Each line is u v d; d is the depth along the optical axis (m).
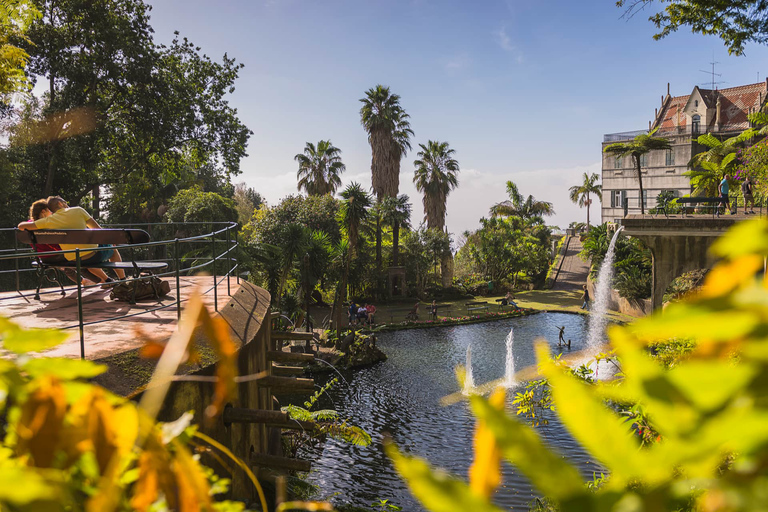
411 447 14.87
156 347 0.39
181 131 25.59
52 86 23.58
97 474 0.39
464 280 54.56
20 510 0.31
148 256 38.47
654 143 36.03
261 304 7.72
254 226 44.16
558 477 0.24
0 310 6.19
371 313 35.78
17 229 7.08
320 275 32.97
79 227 6.94
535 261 56.50
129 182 28.39
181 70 26.44
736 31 10.09
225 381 0.40
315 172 50.28
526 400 5.52
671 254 19.84
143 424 0.39
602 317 35.56
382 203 46.75
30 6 11.86
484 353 27.77
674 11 10.50
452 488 0.25
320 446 14.23
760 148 18.06
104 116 24.25
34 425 0.39
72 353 3.94
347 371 24.36
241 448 5.69
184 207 39.25
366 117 47.47
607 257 38.66
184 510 0.40
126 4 24.42
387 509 9.77
